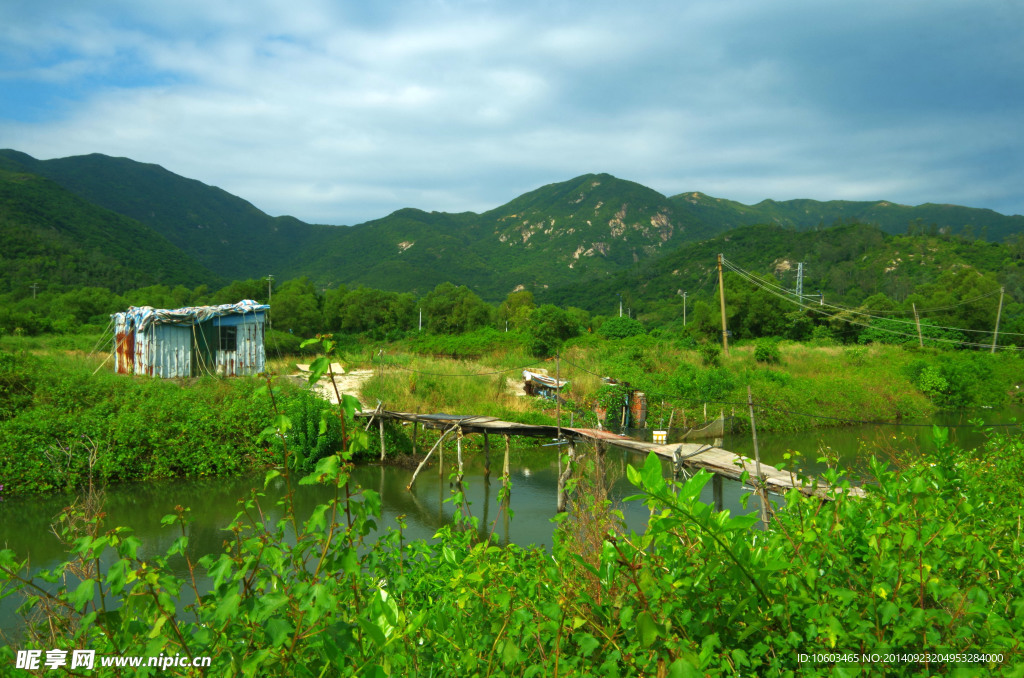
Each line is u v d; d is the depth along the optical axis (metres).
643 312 98.31
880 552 2.74
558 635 2.57
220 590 2.76
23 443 14.02
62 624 3.41
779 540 3.20
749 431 24.06
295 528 2.99
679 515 2.35
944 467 3.95
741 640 2.55
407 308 60.84
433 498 14.80
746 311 48.28
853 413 26.50
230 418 16.52
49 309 56.53
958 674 2.20
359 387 22.42
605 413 21.61
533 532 12.10
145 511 12.70
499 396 23.47
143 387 17.52
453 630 2.91
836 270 89.75
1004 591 3.04
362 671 2.27
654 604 2.54
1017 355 39.00
